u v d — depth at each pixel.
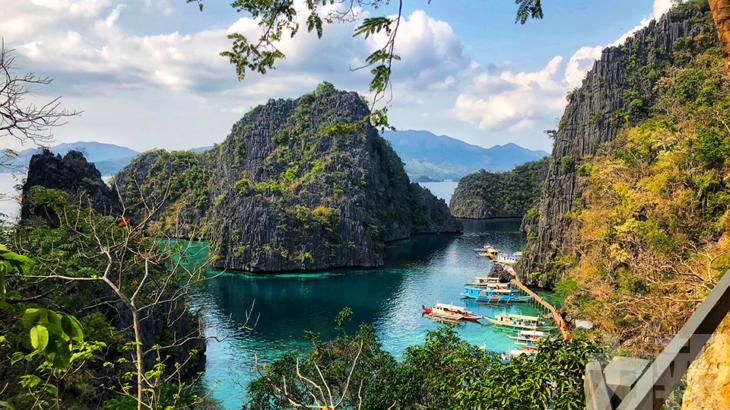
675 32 98.56
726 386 4.12
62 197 36.59
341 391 25.78
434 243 158.00
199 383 48.97
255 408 25.97
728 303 3.26
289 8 7.83
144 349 40.69
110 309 36.91
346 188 151.62
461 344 26.05
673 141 57.22
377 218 156.12
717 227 39.91
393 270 114.00
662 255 38.91
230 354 57.78
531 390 12.34
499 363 22.30
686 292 28.22
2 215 26.47
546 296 86.12
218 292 92.31
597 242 62.00
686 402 4.54
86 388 24.64
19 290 18.80
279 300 85.56
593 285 52.53
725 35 4.07
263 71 8.57
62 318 4.26
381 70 6.57
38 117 11.81
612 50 102.12
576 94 105.62
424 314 75.69
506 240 162.50
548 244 93.06
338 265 119.88
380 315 75.50
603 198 66.25
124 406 15.83
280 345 61.19
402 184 193.62
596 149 93.88
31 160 68.12
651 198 49.59
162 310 47.16
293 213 122.75
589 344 11.55
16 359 9.24
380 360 27.53
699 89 72.06
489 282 95.25
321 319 73.31
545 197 100.62
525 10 6.71
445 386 22.02
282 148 179.25
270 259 113.25
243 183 130.38
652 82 95.62
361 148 170.62
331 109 181.50
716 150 46.34
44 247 25.59
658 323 30.73
